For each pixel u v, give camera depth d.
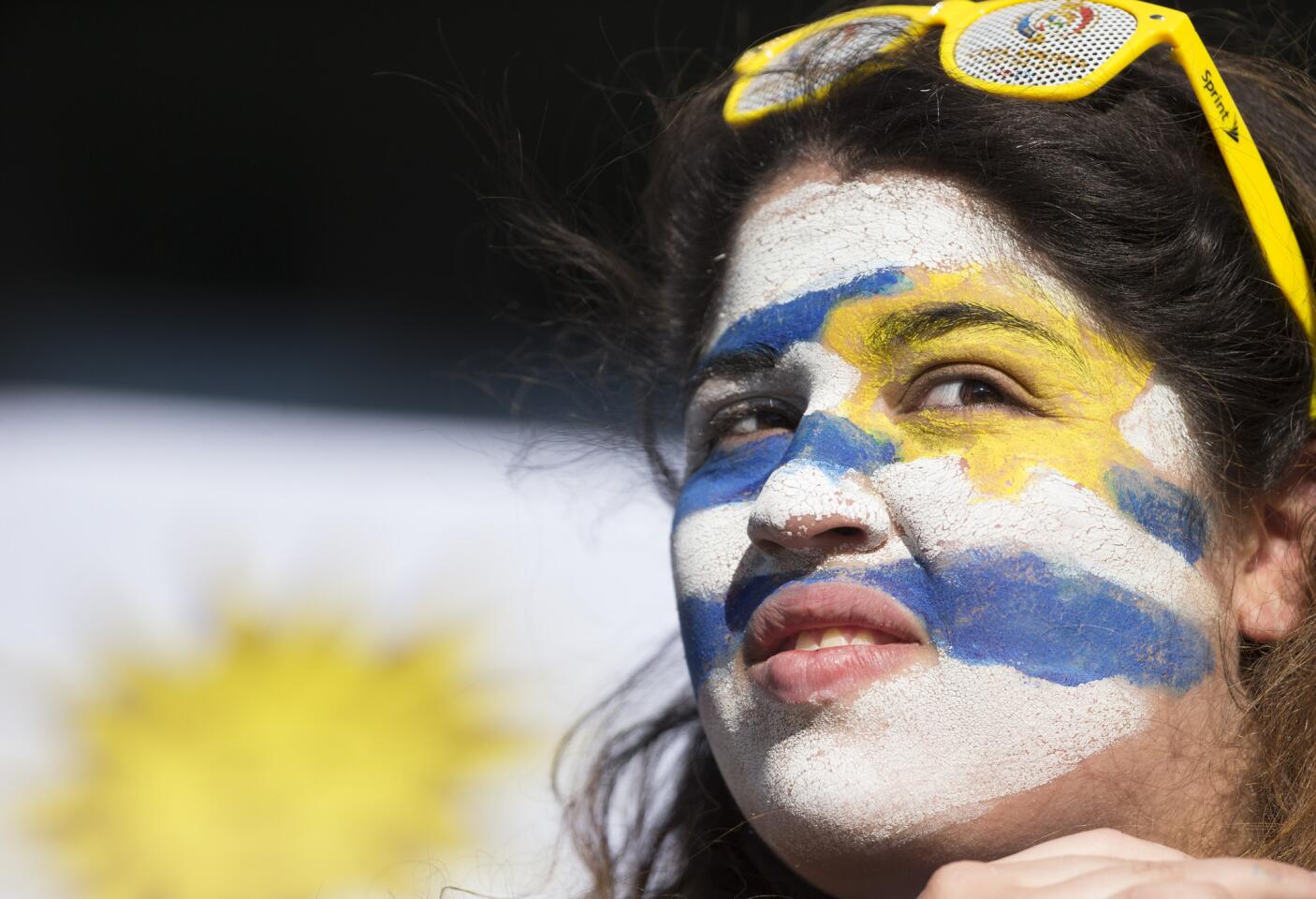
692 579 3.97
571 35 8.61
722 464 4.11
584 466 6.32
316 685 7.02
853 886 3.63
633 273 5.75
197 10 8.91
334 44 8.92
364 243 8.84
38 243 8.73
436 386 8.27
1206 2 6.70
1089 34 4.05
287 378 8.33
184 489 7.52
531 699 7.02
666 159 5.24
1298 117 4.67
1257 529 3.97
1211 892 2.79
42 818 6.74
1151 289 3.87
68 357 8.38
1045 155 3.91
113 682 6.98
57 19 8.91
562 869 5.39
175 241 8.85
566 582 7.21
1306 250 4.32
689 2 8.43
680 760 5.12
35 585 7.18
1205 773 3.67
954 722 3.48
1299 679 3.86
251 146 8.98
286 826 6.77
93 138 8.95
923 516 3.62
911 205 3.94
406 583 7.28
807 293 3.96
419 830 6.77
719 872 4.78
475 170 8.88
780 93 4.43
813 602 3.61
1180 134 4.09
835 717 3.53
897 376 3.82
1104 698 3.52
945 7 4.27
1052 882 2.97
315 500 7.56
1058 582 3.56
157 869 6.70
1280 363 4.02
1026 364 3.74
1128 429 3.75
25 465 7.63
